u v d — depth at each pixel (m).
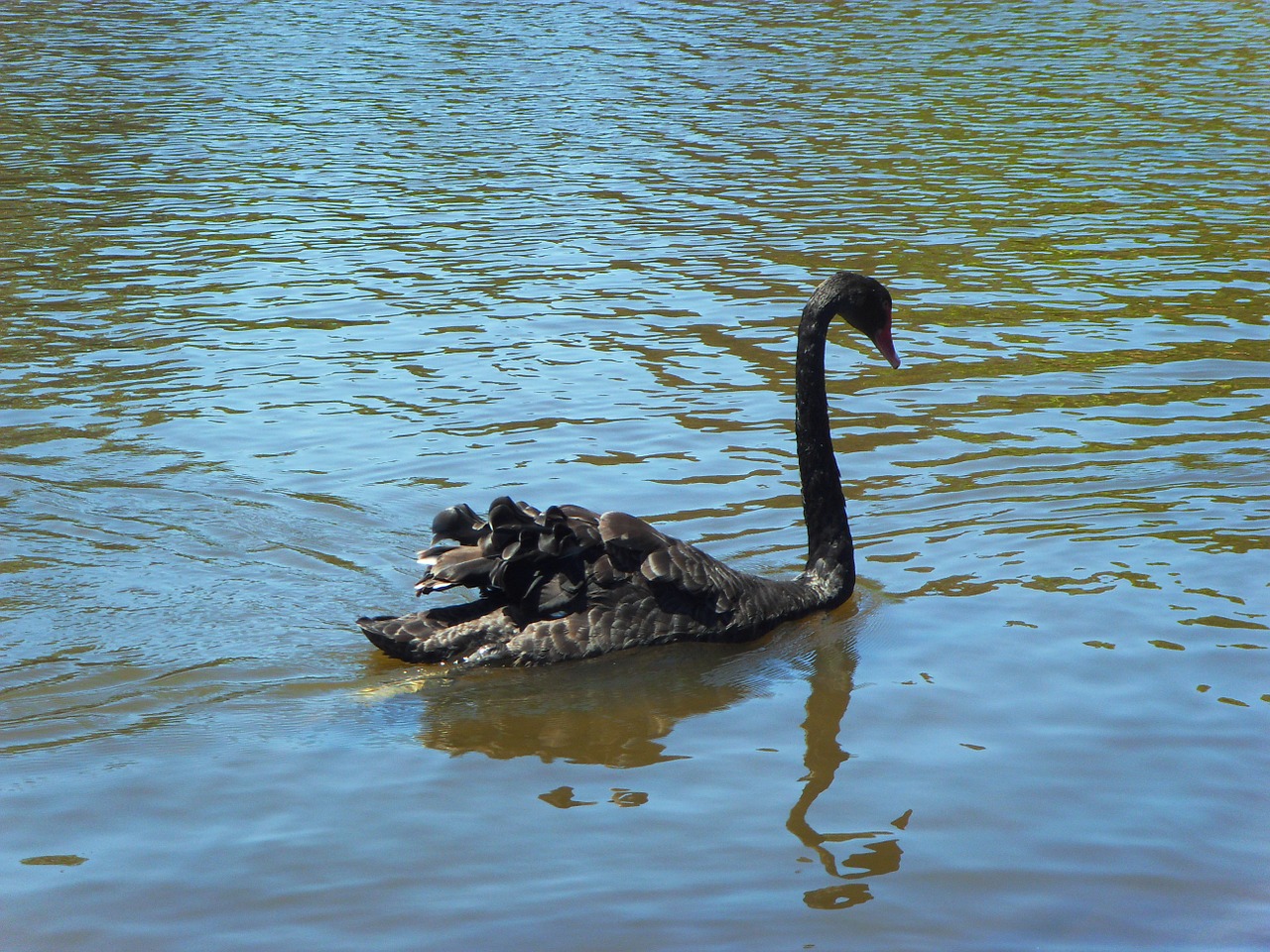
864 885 5.29
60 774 6.14
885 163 20.20
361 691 7.00
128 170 19.59
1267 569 8.18
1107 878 5.33
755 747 6.44
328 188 18.67
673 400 11.36
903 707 6.79
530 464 10.02
